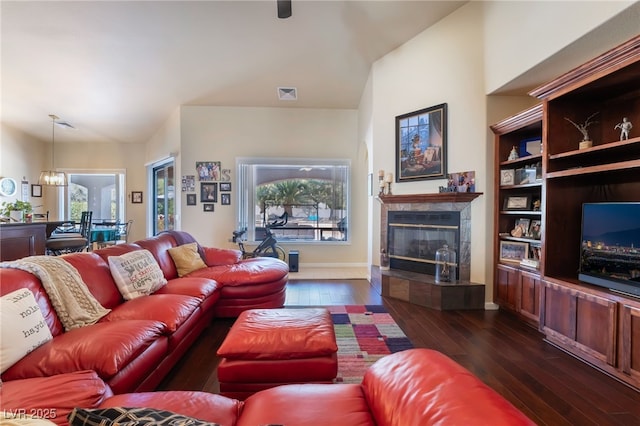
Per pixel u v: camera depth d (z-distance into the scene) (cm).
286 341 182
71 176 782
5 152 664
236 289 334
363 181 622
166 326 209
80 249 566
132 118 636
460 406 89
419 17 390
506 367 237
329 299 413
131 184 774
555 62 285
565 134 278
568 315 256
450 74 389
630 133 260
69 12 360
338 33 416
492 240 371
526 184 326
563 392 205
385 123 463
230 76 508
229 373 178
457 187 383
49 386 124
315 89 553
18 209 473
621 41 252
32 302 168
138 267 272
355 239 628
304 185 626
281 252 619
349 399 123
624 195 268
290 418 109
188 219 593
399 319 338
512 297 341
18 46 411
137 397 123
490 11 353
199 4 359
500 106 366
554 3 270
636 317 207
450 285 368
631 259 222
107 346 159
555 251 279
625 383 214
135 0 349
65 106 580
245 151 604
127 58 449
